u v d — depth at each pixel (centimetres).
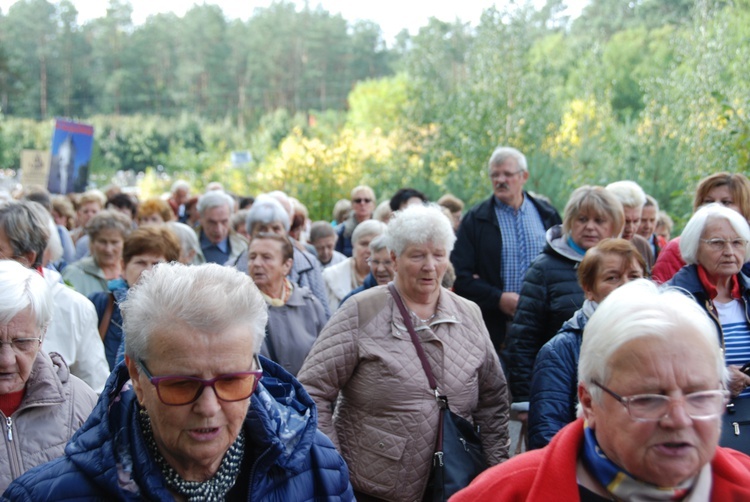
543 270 484
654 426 188
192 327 197
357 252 687
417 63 2123
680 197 1136
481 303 665
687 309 195
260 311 209
